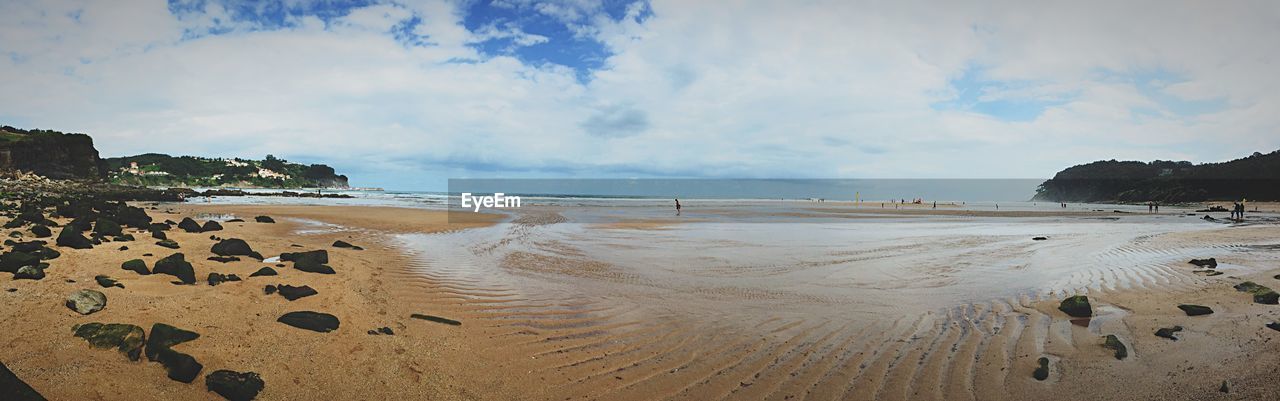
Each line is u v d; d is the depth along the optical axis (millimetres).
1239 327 6797
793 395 5137
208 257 9977
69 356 4512
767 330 7340
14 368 4195
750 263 13516
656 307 8625
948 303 9062
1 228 13211
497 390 5105
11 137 70938
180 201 51250
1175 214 54750
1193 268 12484
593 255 14836
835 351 6445
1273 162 120312
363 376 5094
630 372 5707
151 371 4496
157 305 6160
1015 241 19516
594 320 7750
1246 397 4629
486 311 8031
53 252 8695
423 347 6070
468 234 20234
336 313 6867
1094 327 7309
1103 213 56156
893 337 7020
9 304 5625
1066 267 13078
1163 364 5633
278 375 4844
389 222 24391
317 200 61625
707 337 6996
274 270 8906
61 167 75375
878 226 27812
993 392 5145
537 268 12391
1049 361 5953
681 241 18703
